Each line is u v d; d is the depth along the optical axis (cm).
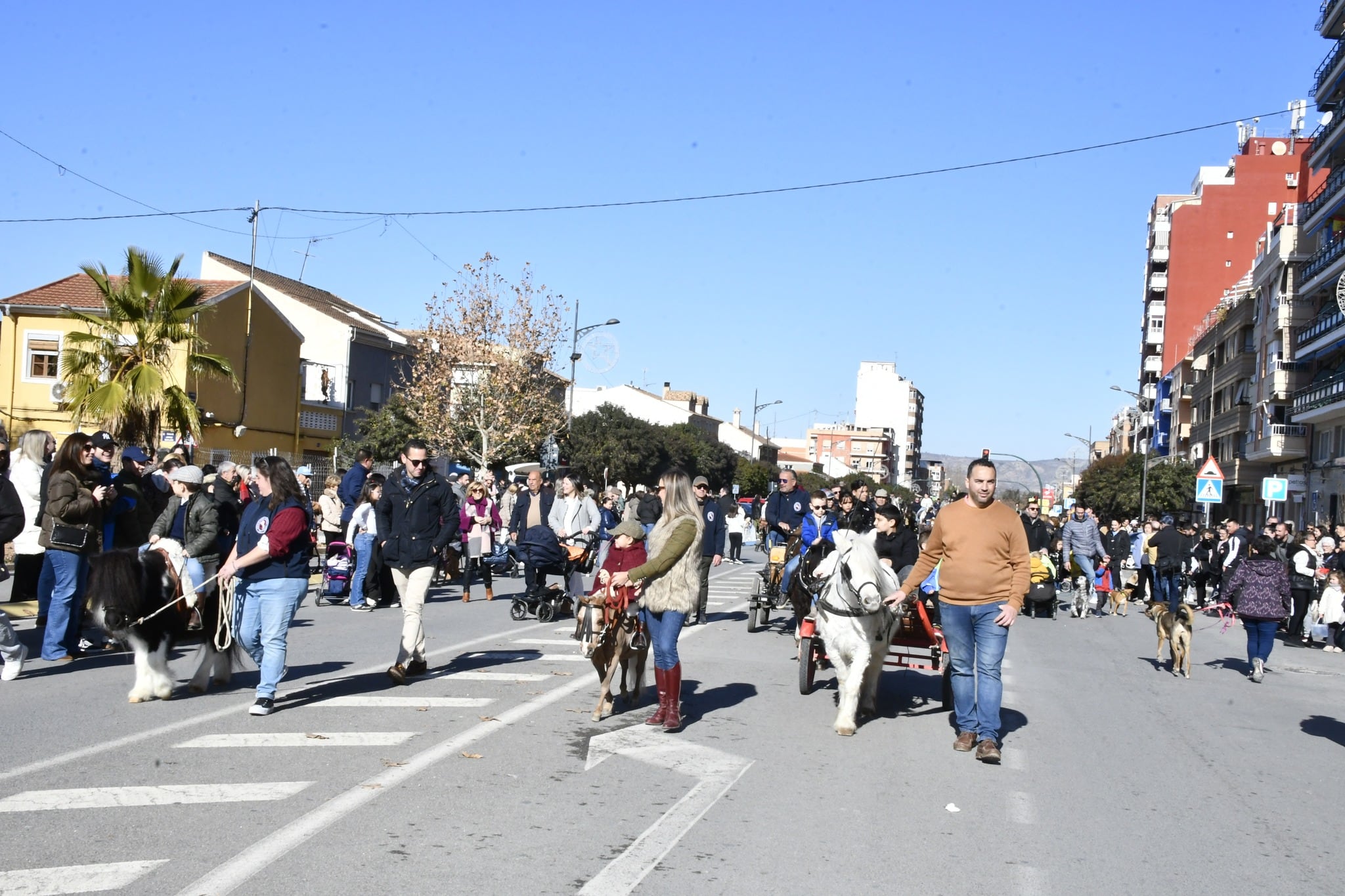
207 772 721
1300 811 762
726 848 608
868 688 1020
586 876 554
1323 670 1614
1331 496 4450
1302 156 5359
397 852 577
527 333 5272
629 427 7862
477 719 912
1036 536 2461
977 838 652
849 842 631
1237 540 2291
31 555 1415
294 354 4678
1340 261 4191
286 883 526
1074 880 586
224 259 5478
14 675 1026
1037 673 1386
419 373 5325
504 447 5284
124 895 505
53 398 3959
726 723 952
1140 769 859
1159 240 9444
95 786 679
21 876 524
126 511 1281
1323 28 4481
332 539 1961
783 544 1669
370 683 1065
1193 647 1823
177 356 3878
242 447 4256
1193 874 609
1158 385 8544
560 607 1653
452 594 2098
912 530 1240
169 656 988
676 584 913
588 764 782
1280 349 5016
